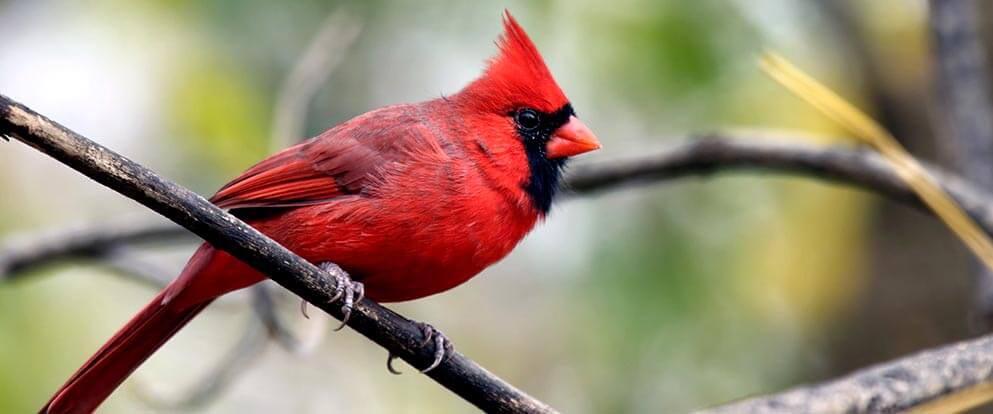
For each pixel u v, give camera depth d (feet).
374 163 23.38
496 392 19.94
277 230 23.34
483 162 24.07
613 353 34.35
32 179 37.58
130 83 35.40
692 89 33.30
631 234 34.88
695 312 34.09
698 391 34.37
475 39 34.83
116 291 36.40
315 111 35.53
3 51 36.45
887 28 38.01
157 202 17.61
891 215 37.06
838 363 36.22
